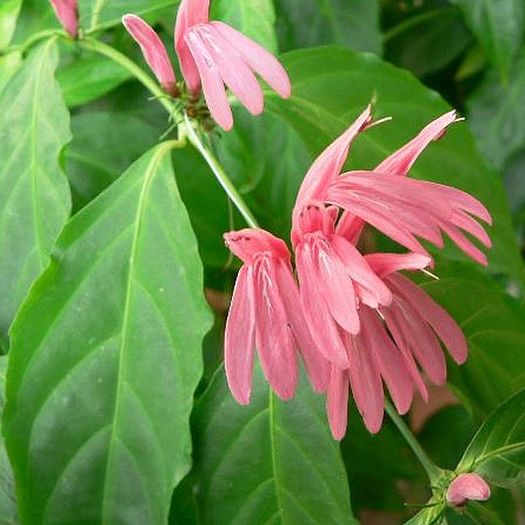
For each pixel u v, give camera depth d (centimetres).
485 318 37
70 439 32
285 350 27
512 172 52
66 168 42
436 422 50
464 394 37
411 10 53
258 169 40
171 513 35
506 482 32
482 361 37
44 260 35
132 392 32
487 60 52
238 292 27
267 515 33
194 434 33
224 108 29
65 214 35
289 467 33
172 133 43
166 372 32
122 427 32
